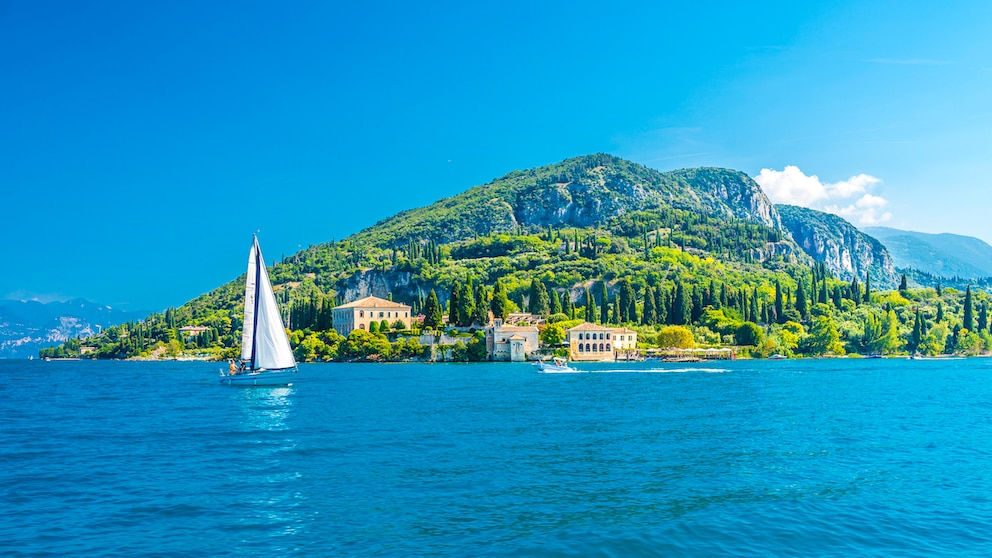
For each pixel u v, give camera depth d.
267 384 121.88
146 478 47.28
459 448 57.75
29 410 90.19
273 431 68.06
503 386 125.00
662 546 33.38
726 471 48.84
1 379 174.88
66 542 34.34
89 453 56.66
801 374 161.12
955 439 62.81
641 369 185.88
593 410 84.75
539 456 54.19
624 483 45.22
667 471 48.78
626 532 35.28
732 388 118.75
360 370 189.25
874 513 38.72
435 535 34.94
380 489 43.78
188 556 32.44
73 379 170.12
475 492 42.94
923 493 42.94
